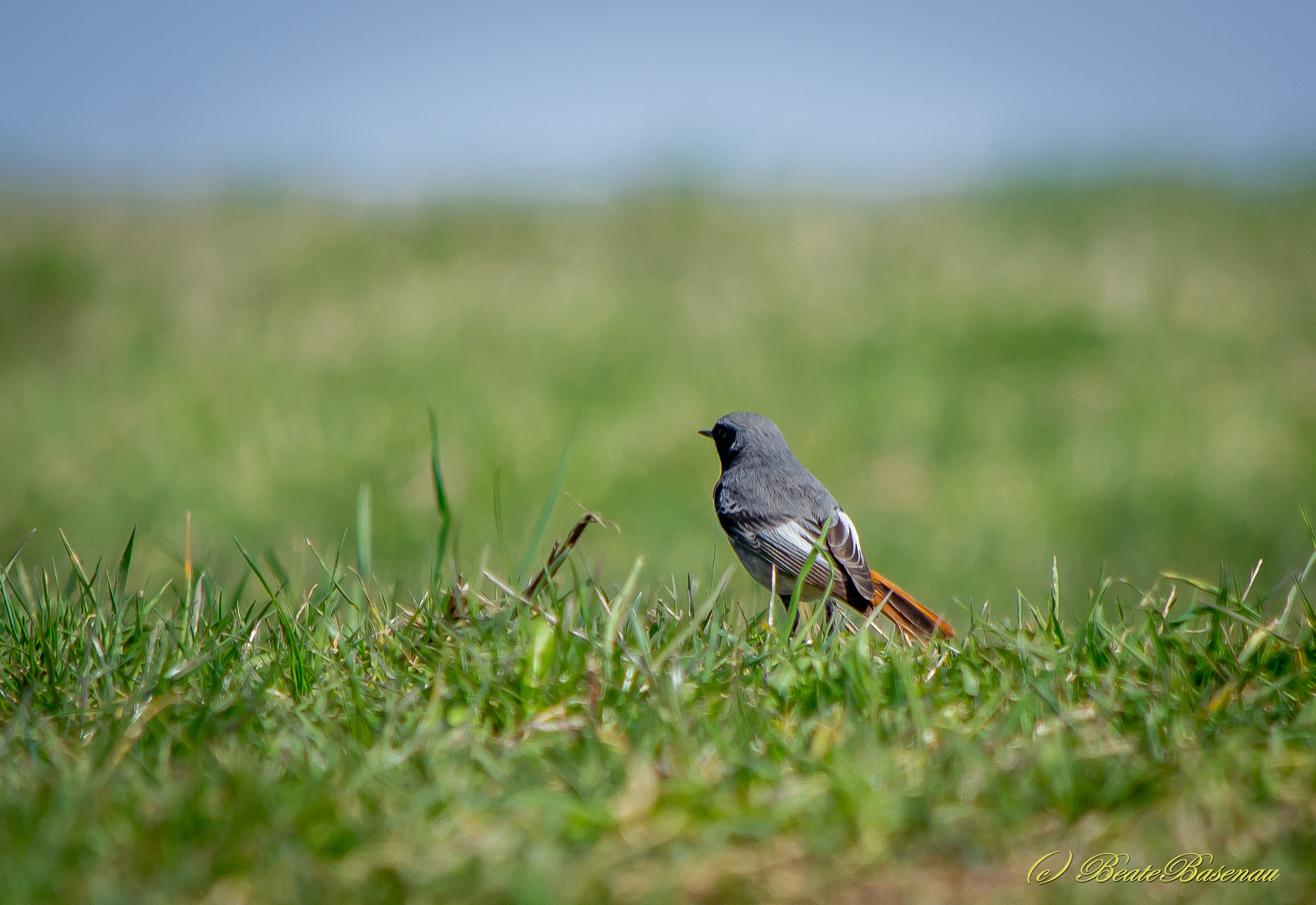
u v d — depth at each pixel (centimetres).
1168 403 1723
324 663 587
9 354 2072
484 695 521
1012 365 1900
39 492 1455
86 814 420
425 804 423
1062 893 385
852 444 1628
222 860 395
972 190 3047
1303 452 1539
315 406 1703
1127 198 2897
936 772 449
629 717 510
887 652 606
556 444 1562
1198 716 502
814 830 417
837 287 2248
